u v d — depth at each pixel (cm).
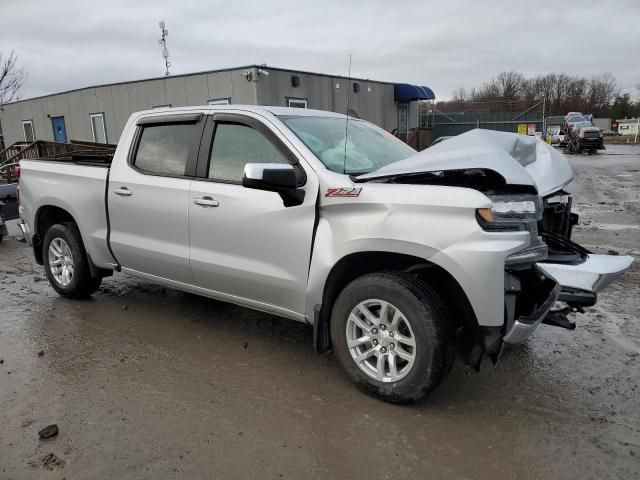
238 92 1783
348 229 339
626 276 620
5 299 559
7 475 275
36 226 557
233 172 403
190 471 279
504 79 7719
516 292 316
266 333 462
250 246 387
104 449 297
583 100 9038
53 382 374
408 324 325
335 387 369
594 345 434
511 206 313
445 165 325
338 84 2162
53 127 2502
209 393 360
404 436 311
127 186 461
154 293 573
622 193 1389
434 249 311
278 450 297
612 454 294
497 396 356
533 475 277
